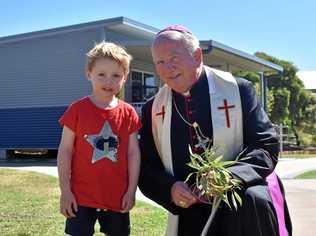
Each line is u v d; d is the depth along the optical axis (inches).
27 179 490.0
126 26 859.4
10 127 942.4
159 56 151.0
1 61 950.4
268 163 147.6
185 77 152.3
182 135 155.4
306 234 276.4
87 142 164.6
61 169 165.5
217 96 154.4
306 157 961.5
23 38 909.2
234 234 141.6
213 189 138.9
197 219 152.0
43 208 329.7
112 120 165.8
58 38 909.2
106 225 166.2
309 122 1946.4
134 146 166.4
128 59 171.8
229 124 153.4
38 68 925.8
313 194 415.8
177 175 156.4
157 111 159.9
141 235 256.2
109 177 164.1
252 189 142.0
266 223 140.4
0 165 714.2
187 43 150.6
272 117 1772.9
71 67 901.8
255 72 1236.5
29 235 257.4
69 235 163.2
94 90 169.0
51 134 918.4
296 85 1903.3
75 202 163.5
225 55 955.3
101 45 171.8
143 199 368.2
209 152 143.8
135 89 984.9
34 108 928.9
